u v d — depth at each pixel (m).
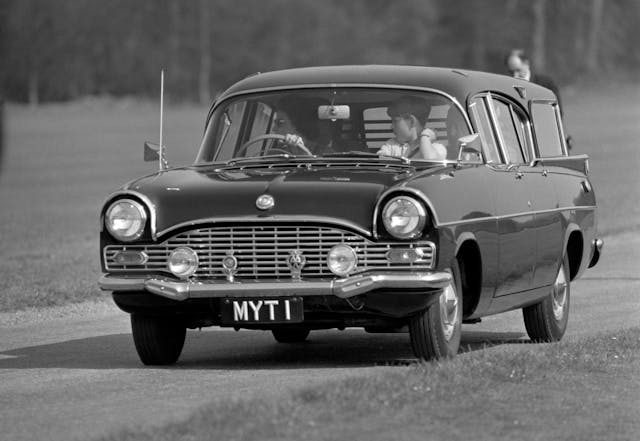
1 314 49.62
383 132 36.62
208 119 38.53
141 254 33.75
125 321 47.56
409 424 25.28
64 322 47.28
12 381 33.28
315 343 41.22
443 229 32.78
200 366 35.72
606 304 50.19
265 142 37.28
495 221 35.78
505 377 30.28
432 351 33.81
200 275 33.41
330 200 32.88
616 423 26.17
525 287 38.31
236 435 23.91
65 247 88.38
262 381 32.47
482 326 45.06
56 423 27.31
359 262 32.69
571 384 29.98
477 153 36.78
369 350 39.16
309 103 37.34
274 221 32.81
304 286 32.59
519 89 41.16
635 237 82.31
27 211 137.38
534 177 39.50
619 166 182.25
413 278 32.38
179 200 33.72
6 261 74.69
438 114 36.72
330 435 24.17
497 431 25.08
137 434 24.45
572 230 41.66
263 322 33.06
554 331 41.00
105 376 33.94
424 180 33.28
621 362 33.00
